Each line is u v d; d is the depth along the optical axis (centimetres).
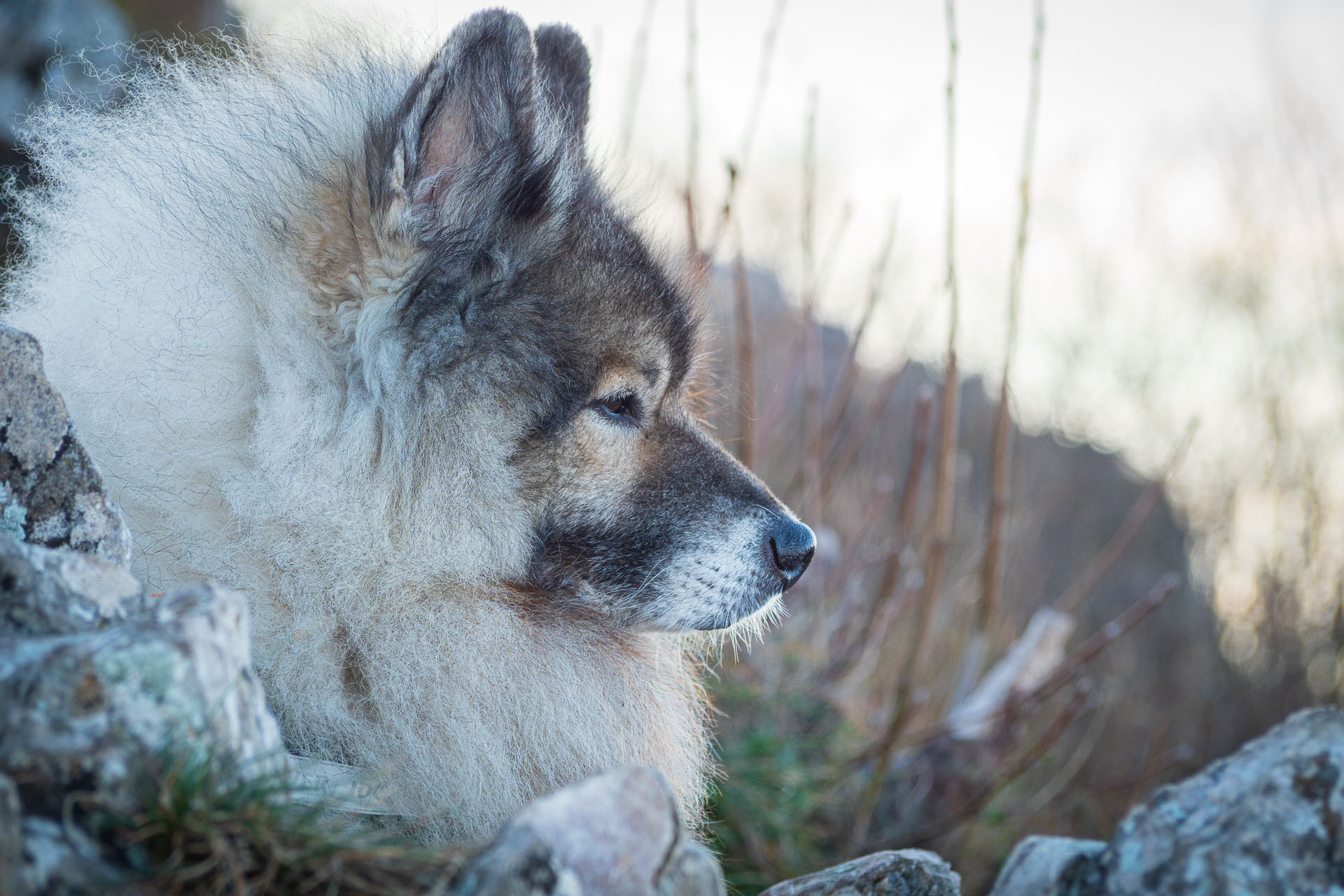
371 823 214
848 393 524
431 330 276
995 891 259
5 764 135
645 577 305
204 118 297
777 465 657
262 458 257
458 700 266
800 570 327
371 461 269
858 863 227
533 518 288
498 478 281
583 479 295
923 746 509
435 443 273
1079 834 537
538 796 280
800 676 491
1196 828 218
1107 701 662
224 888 143
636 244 319
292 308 269
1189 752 539
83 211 287
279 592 256
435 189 273
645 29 491
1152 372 1227
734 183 453
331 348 272
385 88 312
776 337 763
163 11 778
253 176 280
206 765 146
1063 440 1248
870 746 463
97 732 140
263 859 148
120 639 146
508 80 280
